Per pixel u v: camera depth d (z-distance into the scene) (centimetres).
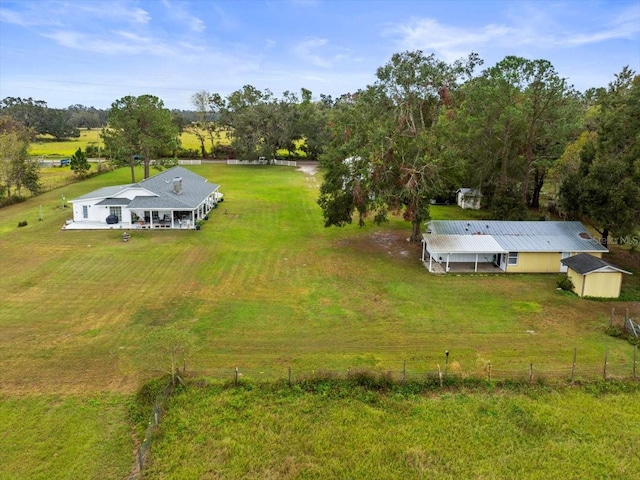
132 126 5681
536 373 1823
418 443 1434
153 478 1276
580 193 3253
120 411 1547
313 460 1362
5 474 1263
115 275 2842
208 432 1465
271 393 1669
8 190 4988
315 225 4250
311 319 2291
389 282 2827
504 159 4219
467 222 3356
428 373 1800
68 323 2183
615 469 1334
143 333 2094
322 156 3681
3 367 1792
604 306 2503
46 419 1493
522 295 2648
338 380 1741
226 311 2361
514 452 1401
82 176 6475
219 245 3531
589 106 4997
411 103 3422
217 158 9412
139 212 4062
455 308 2447
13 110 12444
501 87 3812
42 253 3241
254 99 8944
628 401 1650
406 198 3328
